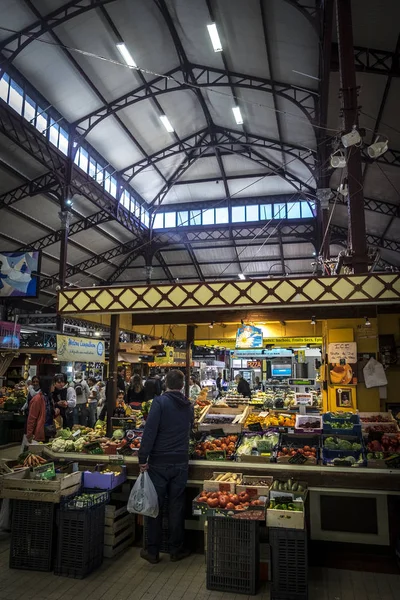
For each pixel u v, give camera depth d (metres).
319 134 13.34
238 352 15.13
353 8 8.65
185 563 3.91
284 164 19.36
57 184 15.49
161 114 16.94
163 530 4.14
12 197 15.74
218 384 19.48
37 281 12.98
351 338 7.47
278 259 24.94
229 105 16.34
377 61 9.72
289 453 4.42
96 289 5.26
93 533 3.78
